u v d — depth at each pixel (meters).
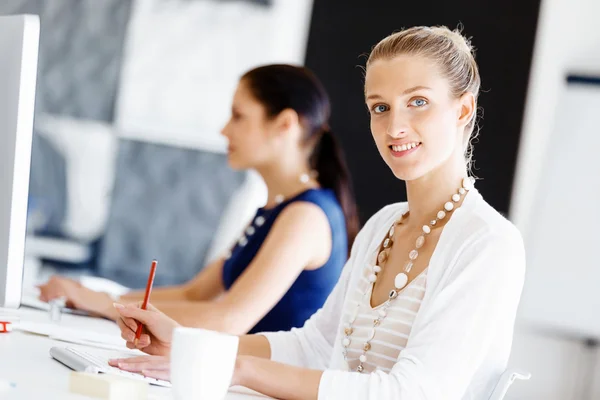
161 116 5.53
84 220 5.55
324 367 2.04
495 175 4.93
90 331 2.11
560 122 4.82
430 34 1.78
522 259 1.67
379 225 2.00
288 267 2.61
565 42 4.92
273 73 2.82
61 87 5.61
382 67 1.77
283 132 2.80
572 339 4.75
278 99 2.80
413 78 1.74
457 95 1.78
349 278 2.05
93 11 5.61
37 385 1.37
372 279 1.86
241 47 5.44
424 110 1.75
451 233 1.70
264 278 2.56
